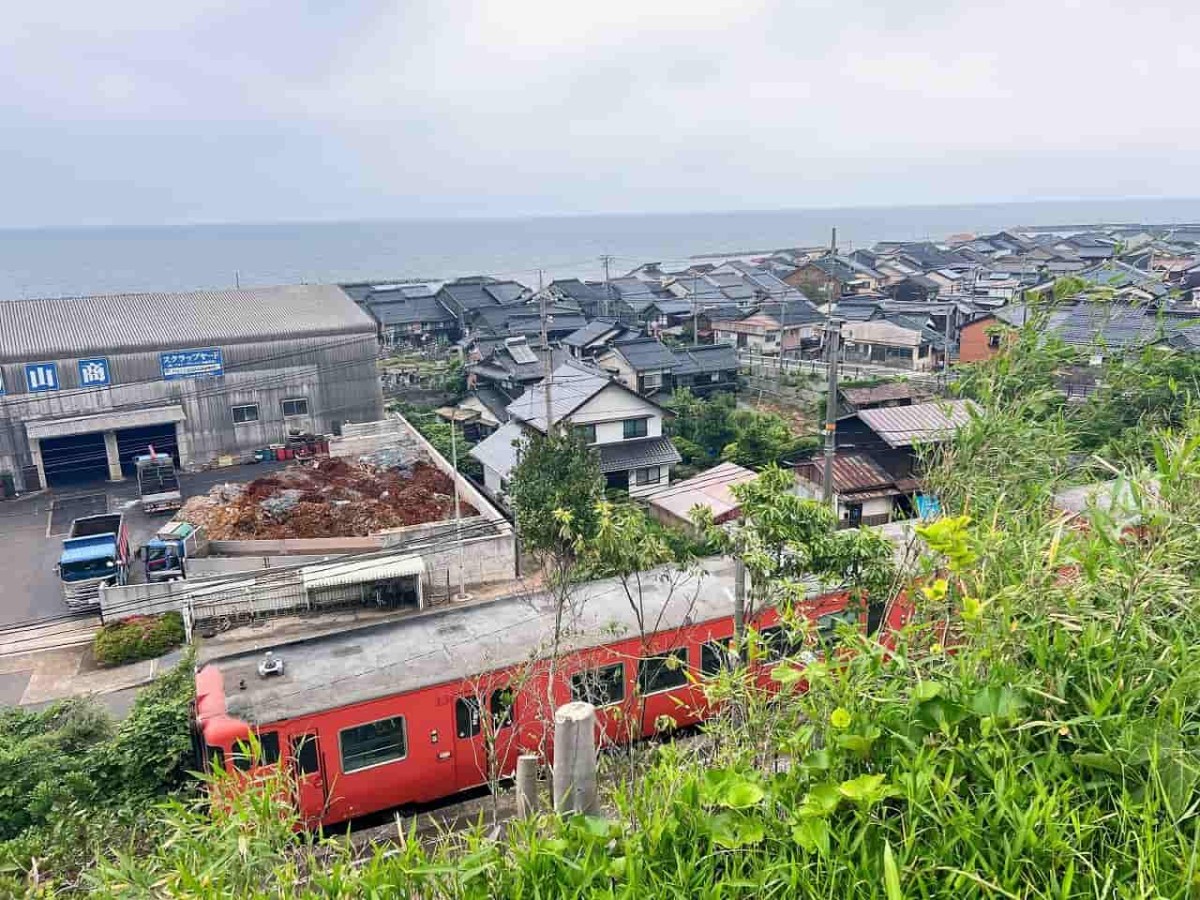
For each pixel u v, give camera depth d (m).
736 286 69.19
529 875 3.38
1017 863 2.88
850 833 3.27
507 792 11.98
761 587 9.49
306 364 37.25
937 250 93.62
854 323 48.28
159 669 19.75
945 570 5.05
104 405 33.94
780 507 9.20
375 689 11.43
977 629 3.84
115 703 18.33
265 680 11.86
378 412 39.44
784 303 49.91
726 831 3.34
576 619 12.71
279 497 28.81
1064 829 3.03
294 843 4.66
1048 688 3.58
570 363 37.19
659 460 30.41
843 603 10.60
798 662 4.80
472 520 25.70
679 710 12.78
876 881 3.04
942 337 45.94
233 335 35.75
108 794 11.70
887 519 25.14
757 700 5.07
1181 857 2.78
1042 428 6.40
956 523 3.69
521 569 24.27
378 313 61.41
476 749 12.01
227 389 35.94
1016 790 3.16
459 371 46.72
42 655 20.58
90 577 23.14
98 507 31.33
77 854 8.84
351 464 33.38
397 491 29.92
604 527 10.91
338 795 11.30
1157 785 2.92
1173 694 3.32
